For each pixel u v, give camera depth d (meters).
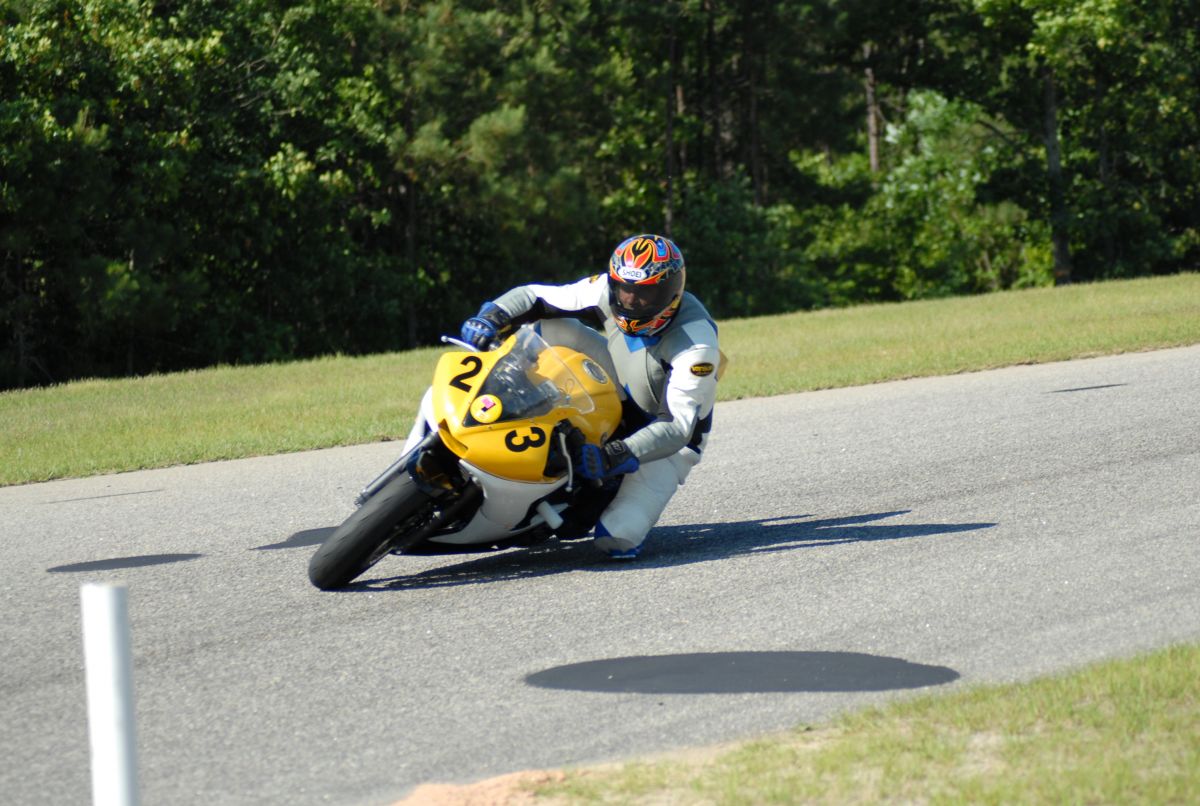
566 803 10.95
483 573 19.97
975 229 150.88
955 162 146.38
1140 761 11.08
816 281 144.12
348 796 11.76
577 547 21.62
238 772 12.38
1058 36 108.88
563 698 14.09
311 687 14.78
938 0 134.75
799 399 39.41
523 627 16.88
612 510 20.20
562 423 18.95
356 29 103.94
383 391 47.12
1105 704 12.56
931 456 28.27
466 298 122.94
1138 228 130.75
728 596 18.05
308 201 99.31
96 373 95.25
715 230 135.38
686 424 19.47
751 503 24.73
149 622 17.77
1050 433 29.94
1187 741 11.48
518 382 19.09
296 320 109.88
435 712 13.82
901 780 11.02
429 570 20.34
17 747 13.16
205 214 96.88
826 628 16.39
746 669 14.84
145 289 86.06
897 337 56.25
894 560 19.67
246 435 36.59
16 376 89.19
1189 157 129.62
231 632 17.11
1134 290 73.50
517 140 107.56
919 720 12.48
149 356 100.12
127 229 86.88
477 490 18.58
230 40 95.88
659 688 14.30
